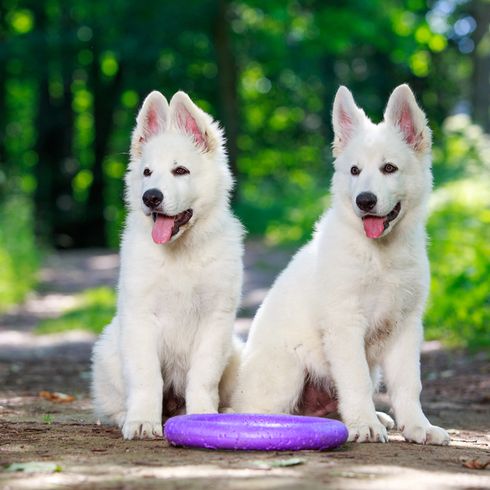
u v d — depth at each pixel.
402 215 7.12
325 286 6.98
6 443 6.48
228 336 7.26
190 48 36.69
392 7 36.25
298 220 35.03
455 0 46.72
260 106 52.34
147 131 7.56
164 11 34.12
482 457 6.06
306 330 7.21
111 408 7.53
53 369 12.64
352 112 7.41
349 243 6.97
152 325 7.12
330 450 6.19
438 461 5.89
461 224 17.30
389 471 5.39
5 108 41.69
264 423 6.36
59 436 6.84
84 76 43.16
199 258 7.16
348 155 7.20
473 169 24.89
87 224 42.41
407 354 7.06
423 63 41.72
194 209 7.23
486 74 38.97
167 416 7.84
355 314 6.93
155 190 7.02
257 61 40.69
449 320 14.00
